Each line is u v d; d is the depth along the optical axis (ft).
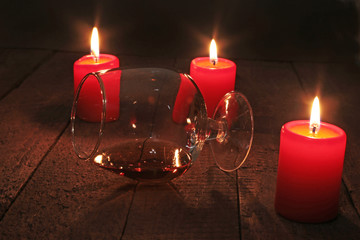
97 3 5.01
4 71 3.11
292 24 4.50
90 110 1.95
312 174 1.76
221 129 2.12
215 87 2.34
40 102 2.69
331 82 3.13
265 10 4.87
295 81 3.12
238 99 2.13
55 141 2.29
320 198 1.78
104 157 1.83
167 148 1.84
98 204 1.88
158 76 1.91
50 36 3.91
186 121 1.87
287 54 3.66
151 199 1.92
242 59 3.50
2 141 2.28
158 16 4.66
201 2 5.11
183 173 1.92
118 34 4.06
